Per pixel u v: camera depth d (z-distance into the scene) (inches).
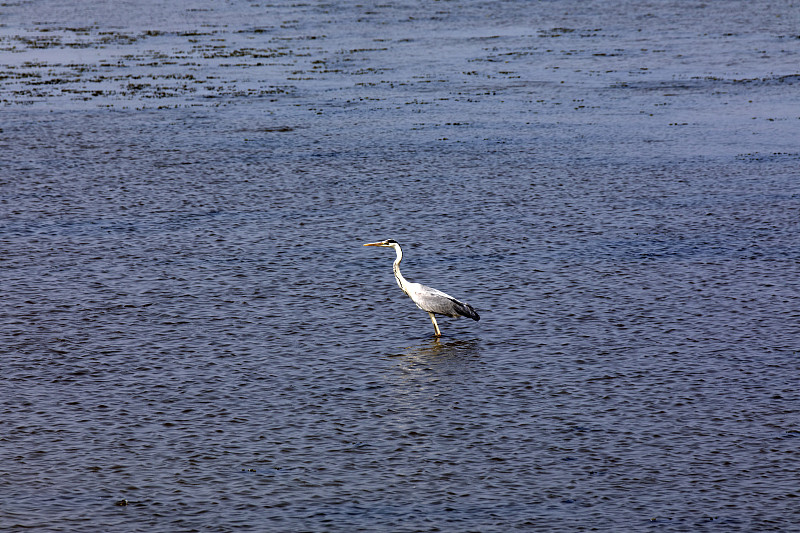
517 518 568.4
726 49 3034.0
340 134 1903.3
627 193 1432.1
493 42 3309.5
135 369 792.9
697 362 807.7
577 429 684.7
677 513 572.7
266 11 4286.4
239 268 1080.8
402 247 1166.3
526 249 1152.8
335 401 733.3
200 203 1376.7
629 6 4288.9
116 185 1480.1
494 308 950.4
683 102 2215.8
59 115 2075.5
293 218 1300.4
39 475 614.2
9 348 834.8
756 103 2178.9
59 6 4488.2
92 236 1202.6
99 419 697.6
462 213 1323.8
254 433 677.9
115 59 2950.3
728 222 1267.2
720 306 948.6
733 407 718.5
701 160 1647.4
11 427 680.4
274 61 2915.8
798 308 937.5
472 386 761.6
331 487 604.7
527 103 2237.9
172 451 649.6
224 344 853.2
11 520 560.7
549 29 3639.3
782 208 1331.2
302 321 916.6
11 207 1339.8
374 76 2640.3
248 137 1868.8
